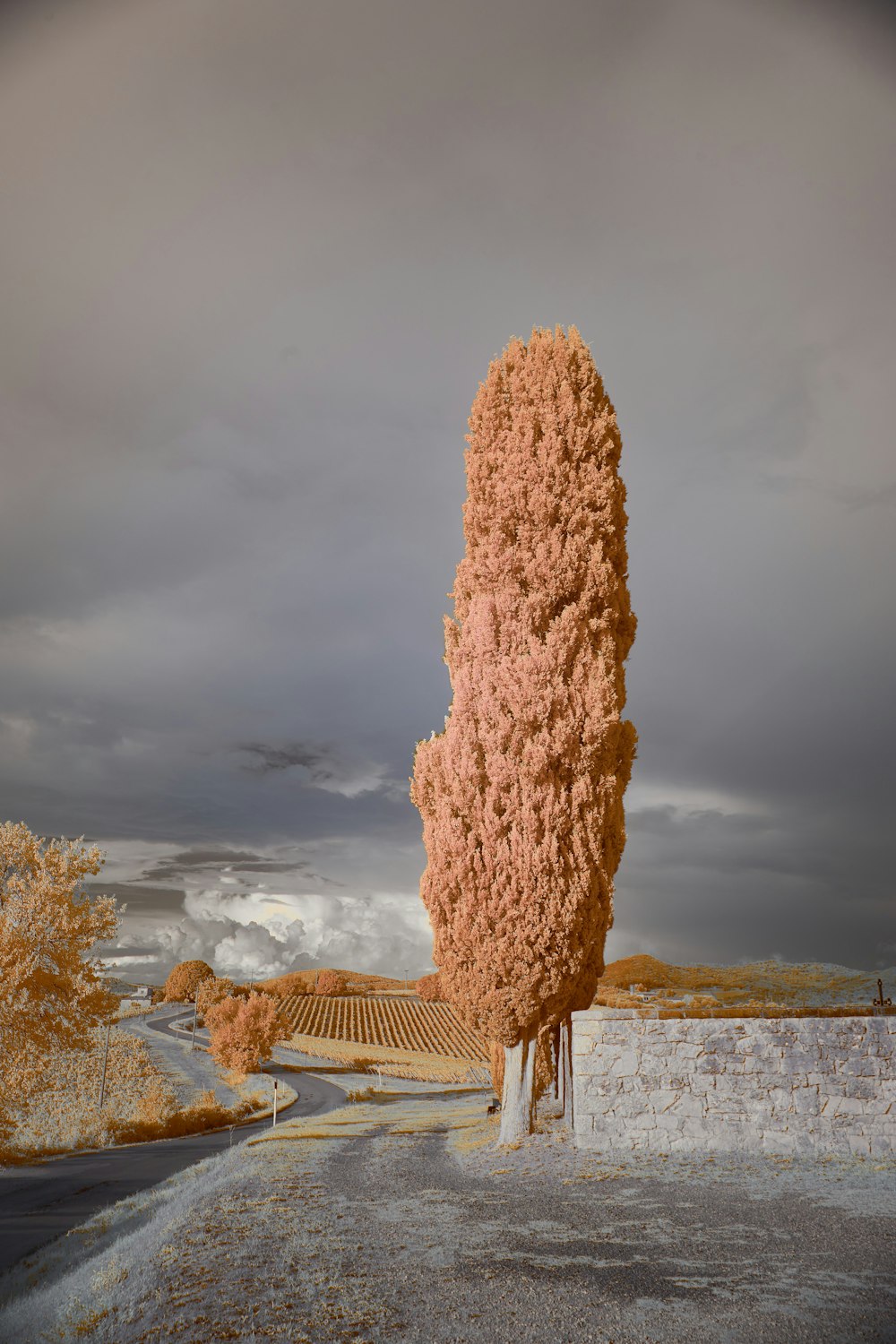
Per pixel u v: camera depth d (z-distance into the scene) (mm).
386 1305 7625
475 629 19469
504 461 20828
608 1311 7297
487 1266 8695
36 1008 20094
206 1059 89375
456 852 18156
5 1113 20656
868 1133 14625
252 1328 7164
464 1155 16656
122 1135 35500
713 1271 8305
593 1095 15648
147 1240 10547
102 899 21312
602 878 18156
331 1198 12570
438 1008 151125
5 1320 8547
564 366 21141
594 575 19516
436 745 19891
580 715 18406
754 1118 15039
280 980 171750
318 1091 63750
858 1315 7031
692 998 60844
